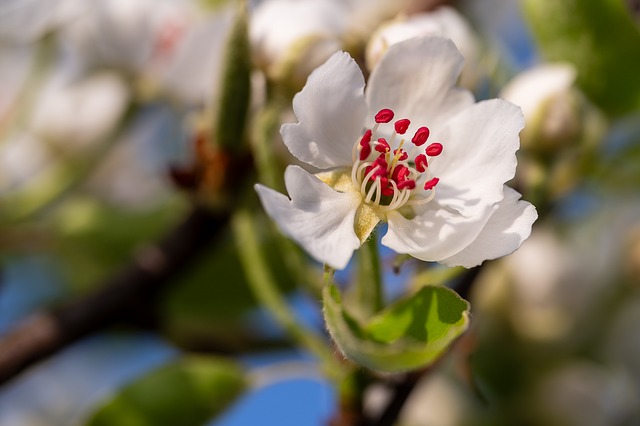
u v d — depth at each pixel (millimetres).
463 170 284
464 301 273
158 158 405
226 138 318
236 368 325
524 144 326
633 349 369
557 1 336
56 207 389
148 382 323
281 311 312
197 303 372
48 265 392
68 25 372
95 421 322
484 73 328
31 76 375
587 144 340
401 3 356
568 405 361
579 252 373
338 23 318
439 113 288
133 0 371
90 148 378
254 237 321
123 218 381
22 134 380
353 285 297
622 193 366
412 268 308
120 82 374
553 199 342
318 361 326
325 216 279
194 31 357
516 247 275
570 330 367
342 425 305
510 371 364
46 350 334
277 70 313
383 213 282
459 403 364
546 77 327
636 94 339
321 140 283
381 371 275
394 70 286
